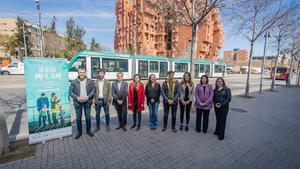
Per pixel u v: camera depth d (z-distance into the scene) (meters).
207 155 3.74
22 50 38.97
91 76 14.93
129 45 61.62
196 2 7.40
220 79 4.67
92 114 6.78
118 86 5.00
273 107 8.70
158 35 58.09
